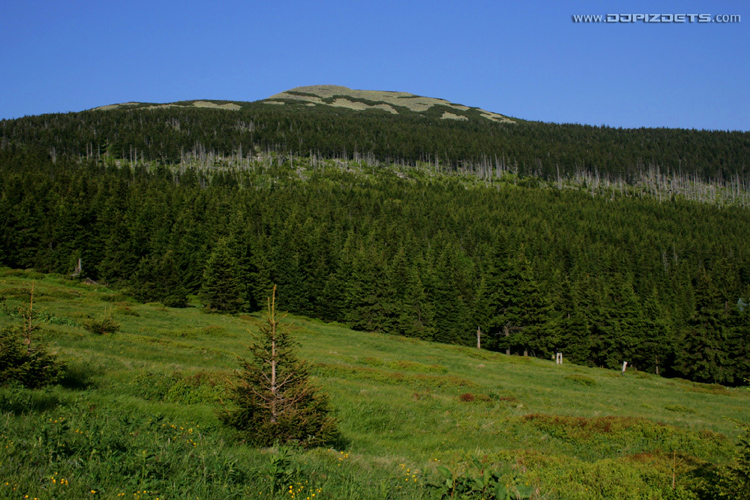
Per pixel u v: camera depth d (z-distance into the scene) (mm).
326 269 80500
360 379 28375
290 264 78125
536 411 23547
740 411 31453
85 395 14188
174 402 16406
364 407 19484
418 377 29672
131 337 31422
